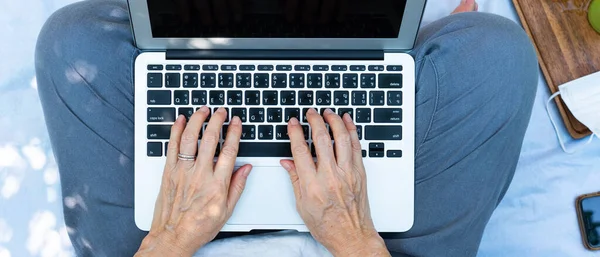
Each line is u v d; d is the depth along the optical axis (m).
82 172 0.70
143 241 0.65
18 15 0.85
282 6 0.61
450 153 0.70
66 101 0.68
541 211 0.86
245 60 0.65
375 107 0.65
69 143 0.69
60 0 0.85
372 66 0.65
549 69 0.83
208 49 0.65
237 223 0.66
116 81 0.68
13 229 0.83
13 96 0.84
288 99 0.65
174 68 0.64
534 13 0.82
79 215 0.71
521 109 0.69
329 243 0.65
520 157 0.86
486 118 0.69
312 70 0.65
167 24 0.61
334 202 0.63
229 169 0.63
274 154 0.66
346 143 0.63
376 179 0.66
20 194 0.84
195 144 0.63
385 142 0.66
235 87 0.65
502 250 0.86
